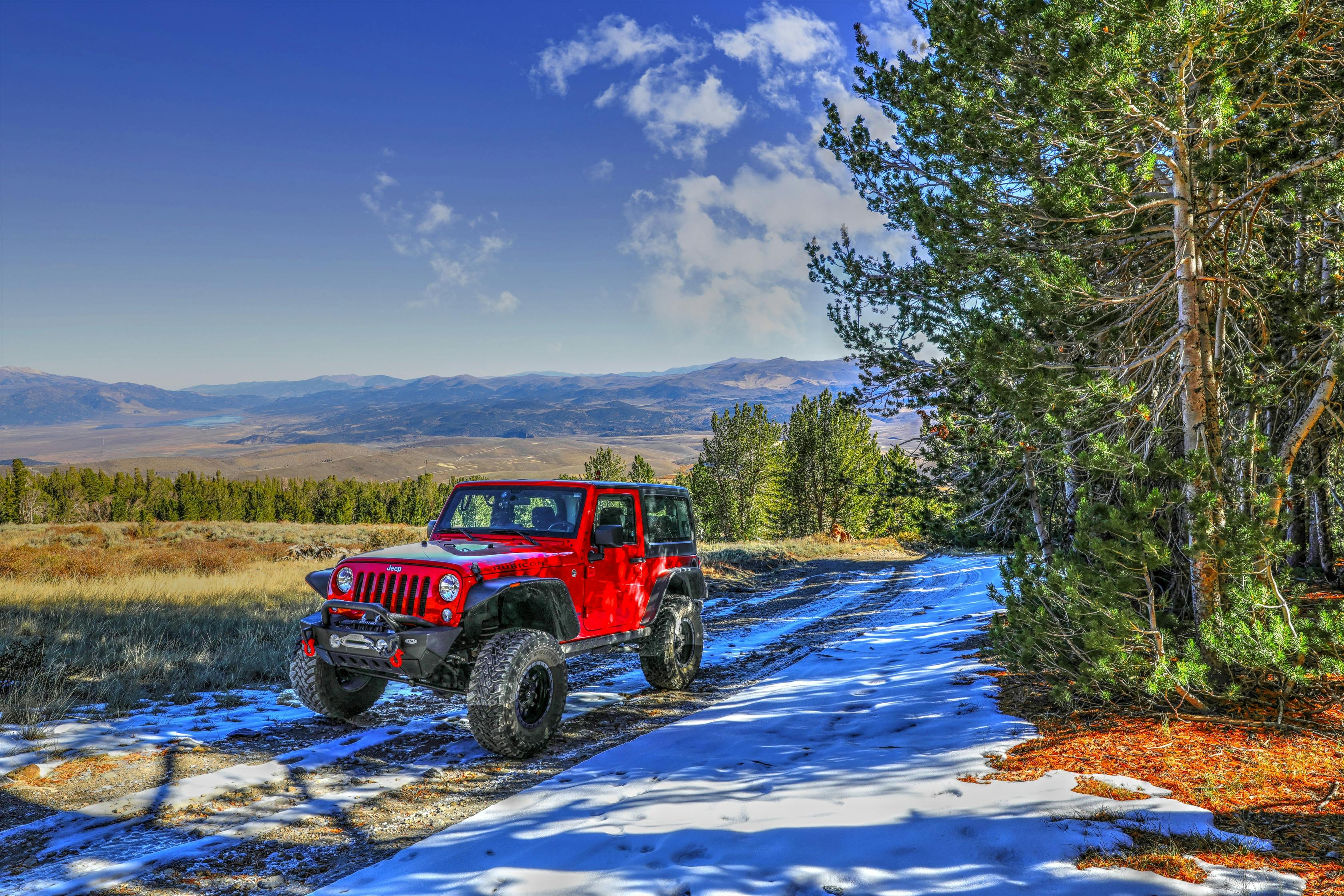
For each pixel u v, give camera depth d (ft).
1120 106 17.78
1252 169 18.49
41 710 20.18
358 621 19.16
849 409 36.78
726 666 30.89
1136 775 13.71
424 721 21.48
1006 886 9.70
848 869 10.49
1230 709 17.31
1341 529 34.81
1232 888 9.31
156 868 12.06
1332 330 17.97
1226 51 17.48
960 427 34.45
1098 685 18.72
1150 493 16.85
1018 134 21.94
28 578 51.80
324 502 344.90
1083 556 19.99
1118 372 19.54
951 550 79.56
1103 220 19.08
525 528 22.59
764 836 11.76
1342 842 10.61
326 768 17.25
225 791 15.56
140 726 19.75
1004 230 22.59
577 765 17.21
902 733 17.93
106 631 31.83
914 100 25.70
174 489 309.63
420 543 22.02
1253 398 18.67
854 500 160.86
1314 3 17.02
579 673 29.12
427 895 10.64
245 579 56.13
